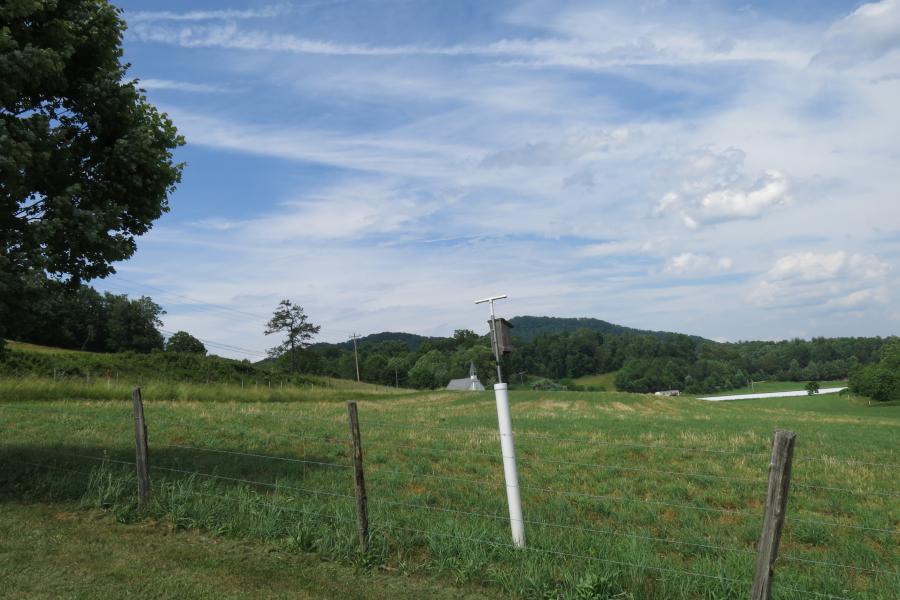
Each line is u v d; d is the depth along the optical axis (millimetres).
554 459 15539
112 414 20656
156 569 7129
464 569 6930
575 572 6734
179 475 11172
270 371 80688
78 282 11898
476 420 29141
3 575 6875
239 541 8055
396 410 37906
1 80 9805
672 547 8719
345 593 6578
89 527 8516
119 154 11406
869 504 11719
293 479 11648
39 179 10867
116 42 12000
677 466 15203
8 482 10625
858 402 99438
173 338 115688
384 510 9180
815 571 7797
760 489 12594
